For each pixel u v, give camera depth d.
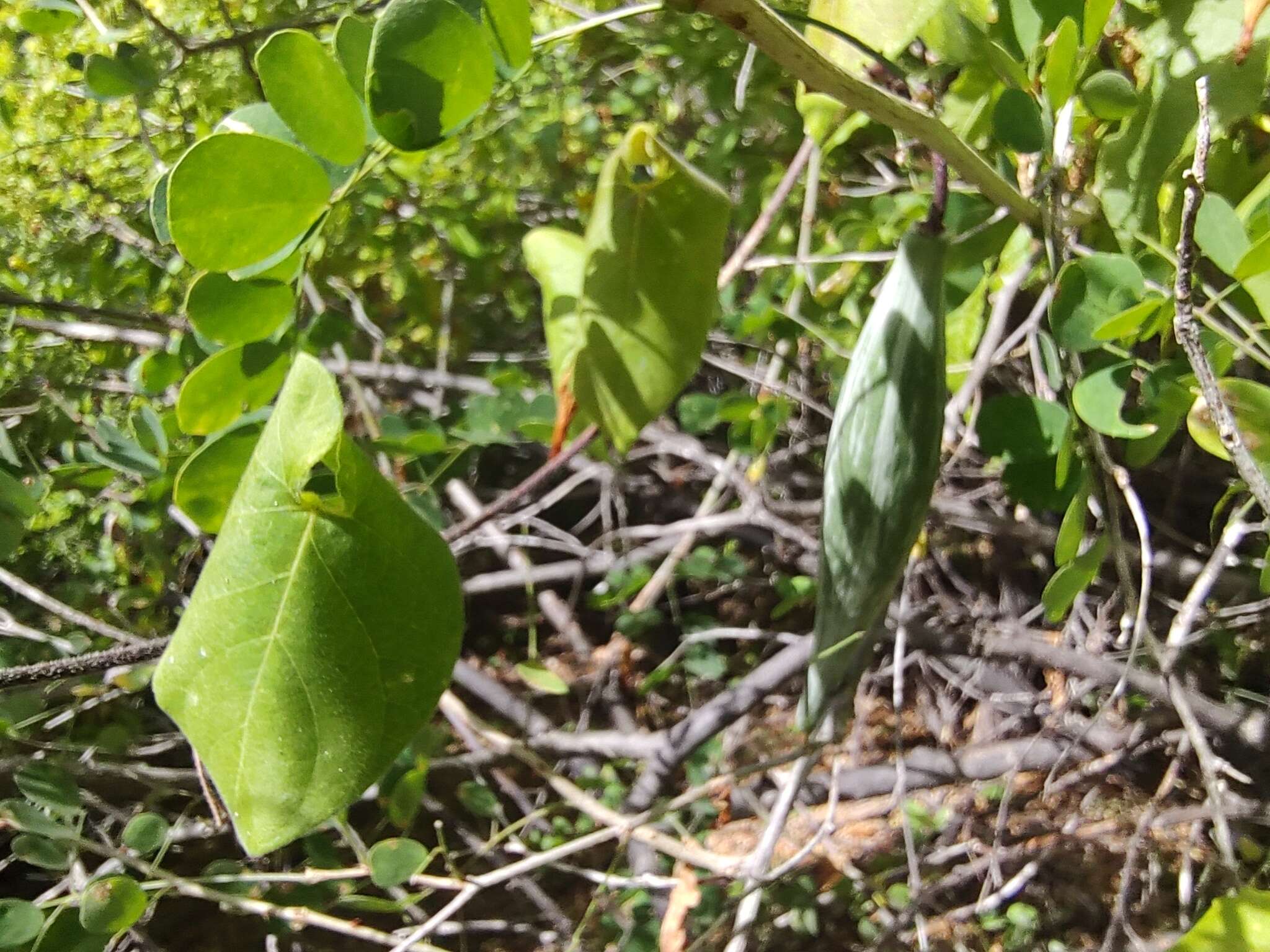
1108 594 0.61
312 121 0.22
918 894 0.53
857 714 0.75
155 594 0.61
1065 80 0.26
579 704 0.86
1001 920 0.63
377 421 0.51
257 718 0.17
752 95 0.64
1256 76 0.31
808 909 0.62
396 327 0.85
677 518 0.90
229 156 0.20
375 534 0.17
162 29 0.45
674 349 0.21
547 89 0.72
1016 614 0.67
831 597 0.24
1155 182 0.32
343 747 0.17
